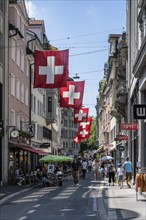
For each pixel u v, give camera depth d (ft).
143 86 100.89
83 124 207.62
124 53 152.87
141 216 50.65
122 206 61.46
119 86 158.61
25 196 80.59
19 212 55.72
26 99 157.48
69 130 423.64
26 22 157.07
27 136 135.64
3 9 119.75
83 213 54.24
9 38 126.93
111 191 89.71
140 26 102.89
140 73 100.68
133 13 126.62
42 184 110.01
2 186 108.37
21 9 145.59
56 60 89.04
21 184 113.80
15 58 135.74
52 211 56.44
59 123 308.19
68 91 119.55
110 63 217.36
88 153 381.19
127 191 89.10
